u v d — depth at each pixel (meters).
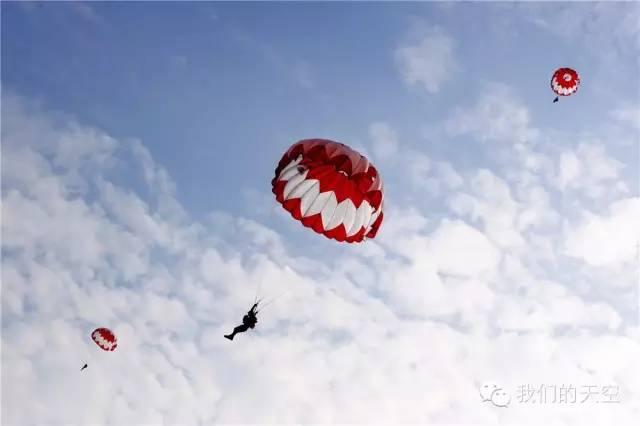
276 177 24.00
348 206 22.83
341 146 23.64
